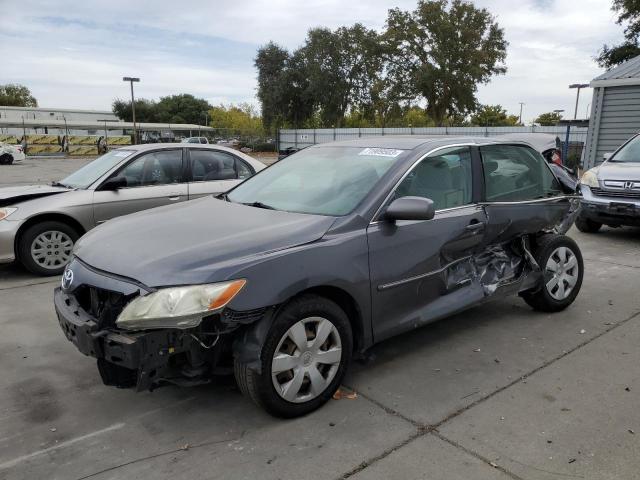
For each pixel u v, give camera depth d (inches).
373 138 180.1
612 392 138.6
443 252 153.6
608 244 327.9
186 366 118.3
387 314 141.5
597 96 579.2
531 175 190.5
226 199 169.8
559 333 178.9
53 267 252.4
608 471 106.4
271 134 2058.3
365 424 123.3
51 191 256.8
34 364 156.7
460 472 106.1
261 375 117.4
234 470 107.1
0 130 2405.3
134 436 119.6
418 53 1838.1
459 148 166.9
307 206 147.8
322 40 1932.8
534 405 132.0
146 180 270.8
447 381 144.7
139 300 109.9
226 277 112.2
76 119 3206.2
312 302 124.0
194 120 3873.0
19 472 107.1
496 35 1829.5
